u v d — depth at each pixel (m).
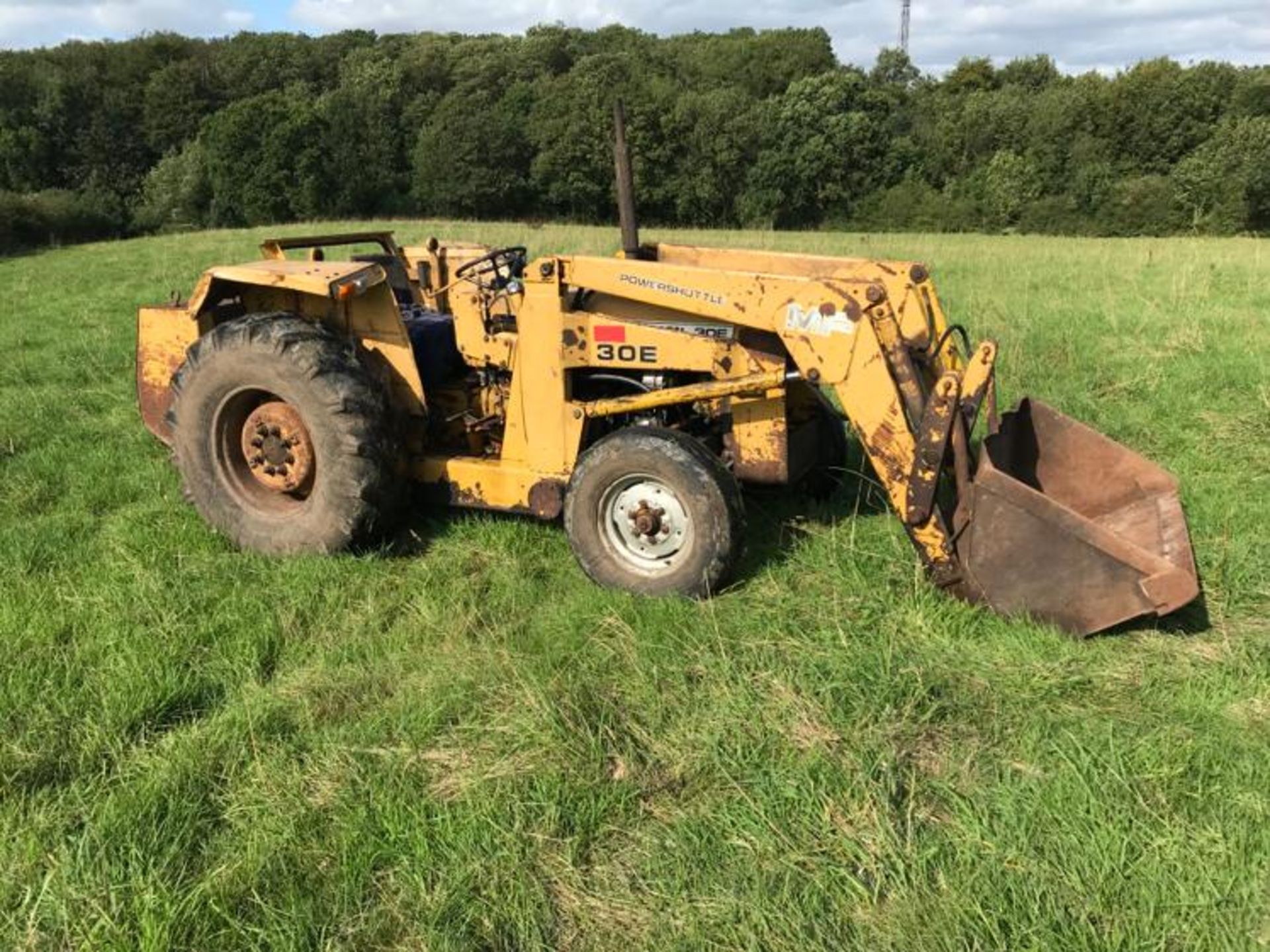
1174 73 47.94
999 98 51.97
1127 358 8.23
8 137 53.28
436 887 2.62
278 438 4.66
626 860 2.74
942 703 3.32
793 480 4.74
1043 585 3.77
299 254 11.29
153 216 47.91
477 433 4.93
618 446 4.14
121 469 6.15
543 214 51.47
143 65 60.41
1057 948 2.35
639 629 3.88
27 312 13.23
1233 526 4.75
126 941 2.46
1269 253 19.44
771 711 3.29
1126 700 3.39
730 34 79.62
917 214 47.53
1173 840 2.67
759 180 50.06
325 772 3.11
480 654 3.79
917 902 2.52
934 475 3.80
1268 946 2.37
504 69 64.50
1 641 3.88
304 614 4.16
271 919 2.52
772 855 2.71
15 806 2.97
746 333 4.30
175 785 3.00
